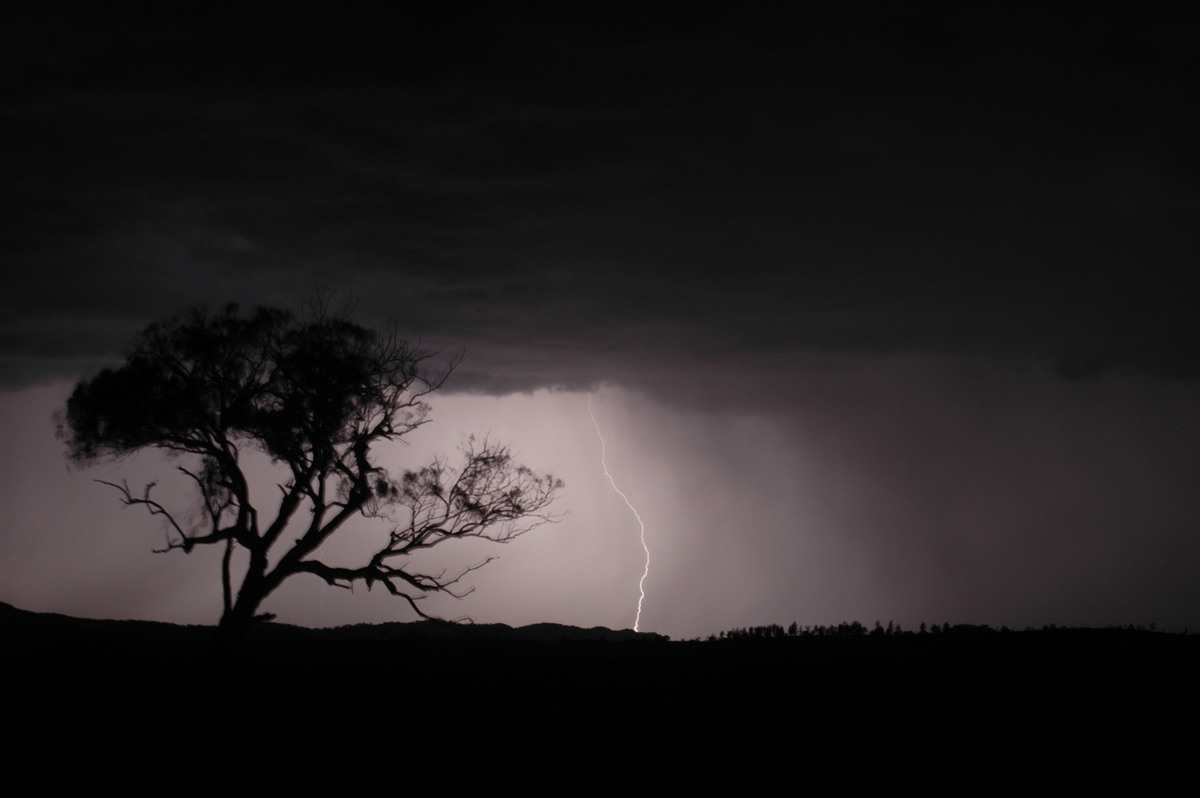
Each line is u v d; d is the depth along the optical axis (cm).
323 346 2642
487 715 1622
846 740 1444
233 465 2588
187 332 2623
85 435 2577
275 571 2591
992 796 1207
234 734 1477
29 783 1242
